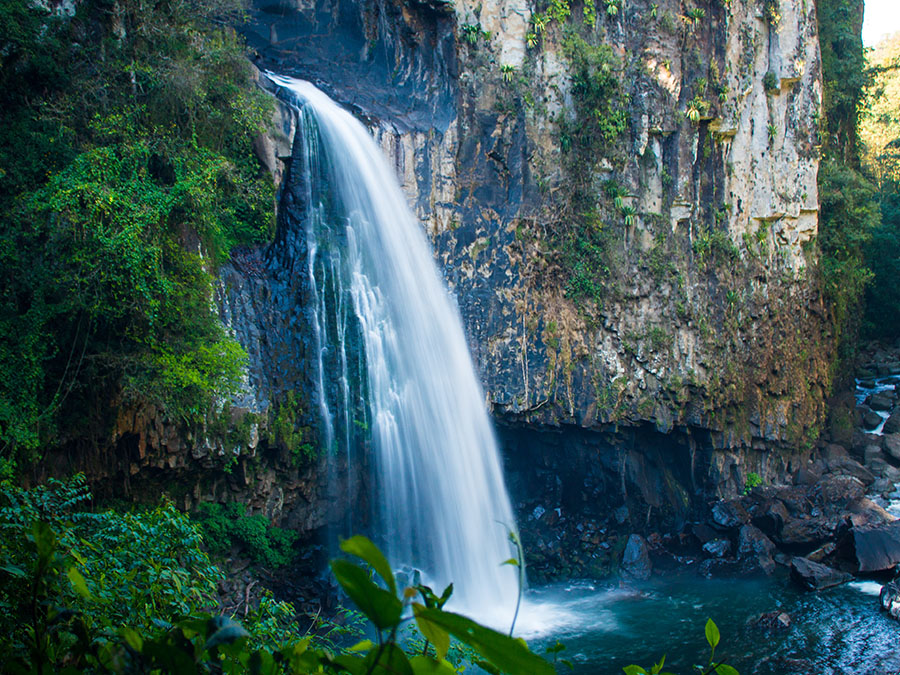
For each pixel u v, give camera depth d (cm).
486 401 3136
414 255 2998
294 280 2575
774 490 3600
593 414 3303
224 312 2328
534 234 3288
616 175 3453
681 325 3534
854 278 4512
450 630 161
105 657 221
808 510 3372
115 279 1852
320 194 2695
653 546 3316
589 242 3394
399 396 2786
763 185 3878
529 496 3488
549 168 3350
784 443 3841
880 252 5347
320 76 3198
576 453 3416
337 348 2603
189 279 2145
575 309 3347
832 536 3109
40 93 1991
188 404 2094
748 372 3769
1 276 1809
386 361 2755
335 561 148
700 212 3672
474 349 3127
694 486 3647
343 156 2794
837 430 4216
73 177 1866
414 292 2948
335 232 2705
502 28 3309
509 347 3178
